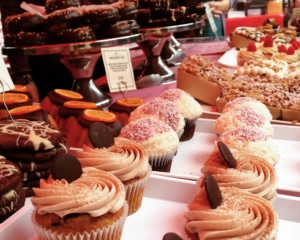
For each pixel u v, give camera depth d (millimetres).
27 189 394
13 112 448
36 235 347
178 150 507
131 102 534
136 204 378
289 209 360
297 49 844
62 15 538
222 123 489
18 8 737
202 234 292
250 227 287
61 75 759
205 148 512
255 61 712
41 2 744
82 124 469
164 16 716
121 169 358
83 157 368
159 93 639
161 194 398
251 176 346
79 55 544
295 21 1187
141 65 730
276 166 462
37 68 747
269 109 555
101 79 710
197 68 643
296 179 436
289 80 654
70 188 306
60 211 296
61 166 316
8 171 357
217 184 312
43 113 469
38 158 393
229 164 355
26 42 547
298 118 545
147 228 358
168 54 799
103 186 316
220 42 1058
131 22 619
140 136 419
